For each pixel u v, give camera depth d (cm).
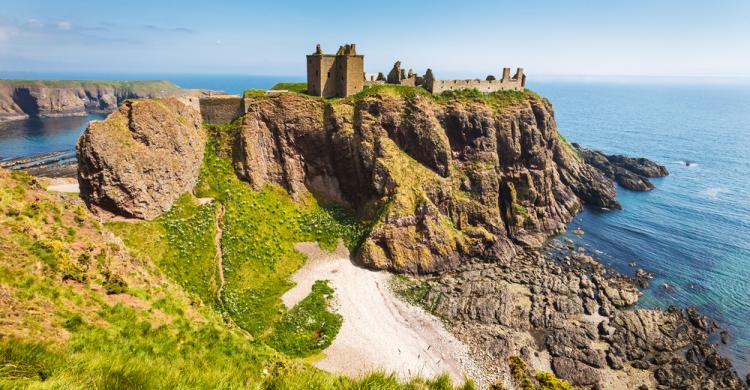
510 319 7500
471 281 8794
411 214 9594
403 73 12012
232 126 10075
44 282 2866
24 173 3703
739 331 7331
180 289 4412
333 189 10831
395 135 10625
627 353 6744
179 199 8325
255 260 8050
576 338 6994
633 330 7194
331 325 6981
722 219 12538
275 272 8138
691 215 12900
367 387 2178
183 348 3183
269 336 6462
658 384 6147
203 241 7631
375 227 9344
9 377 1769
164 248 6981
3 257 2777
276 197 10044
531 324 7419
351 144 10350
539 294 8294
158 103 8325
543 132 12356
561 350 6731
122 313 3161
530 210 11469
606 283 8688
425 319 7500
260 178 9962
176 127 8556
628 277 9069
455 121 11194
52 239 3294
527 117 11950
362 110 10444
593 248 10600
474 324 7400
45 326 2497
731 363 6538
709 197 14725
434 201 10288
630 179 15912
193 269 7006
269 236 8850
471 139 11325
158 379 2055
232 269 7544
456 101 11381
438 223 9712
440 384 2439
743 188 15812
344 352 6419
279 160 10400
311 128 10462
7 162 17075
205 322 3859
